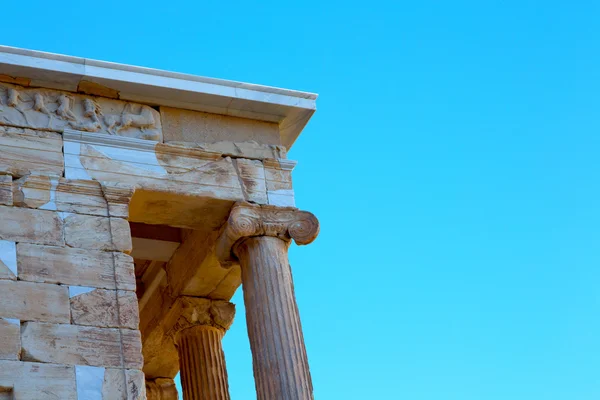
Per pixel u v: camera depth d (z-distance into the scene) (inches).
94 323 871.1
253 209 978.7
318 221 989.2
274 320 927.7
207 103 1015.6
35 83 968.9
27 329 850.1
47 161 936.9
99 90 986.1
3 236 885.2
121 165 958.4
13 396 820.6
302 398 895.1
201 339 1069.1
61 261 891.4
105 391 844.6
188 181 973.2
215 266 1051.3
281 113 1042.1
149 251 1109.1
